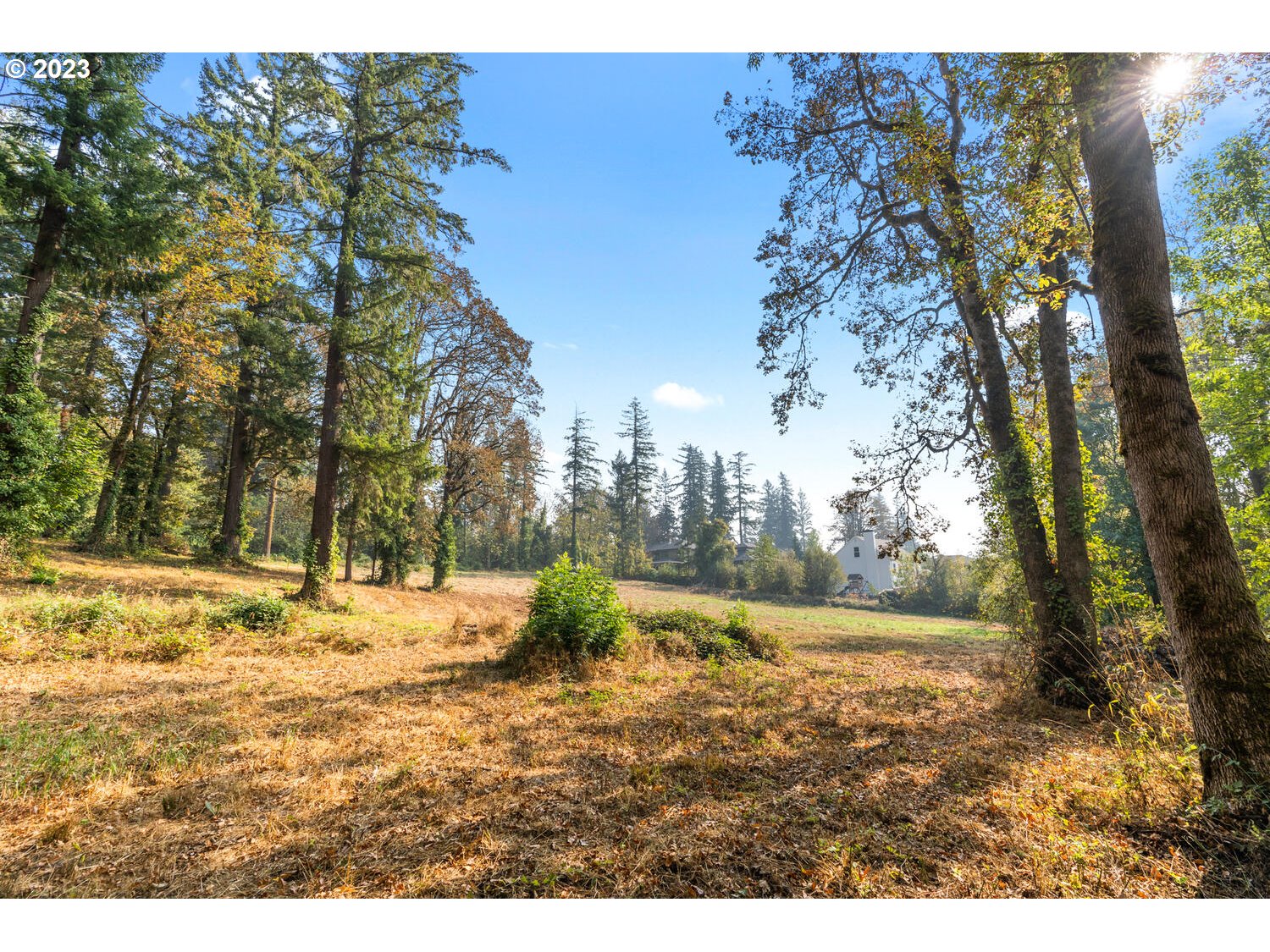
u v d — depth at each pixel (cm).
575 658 1007
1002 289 723
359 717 658
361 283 1507
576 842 384
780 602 3728
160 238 1403
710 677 1006
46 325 1325
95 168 1368
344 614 1467
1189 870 348
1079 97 517
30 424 1266
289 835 384
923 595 3734
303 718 641
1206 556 429
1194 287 1370
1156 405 459
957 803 462
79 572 1395
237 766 501
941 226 1027
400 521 2475
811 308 1117
